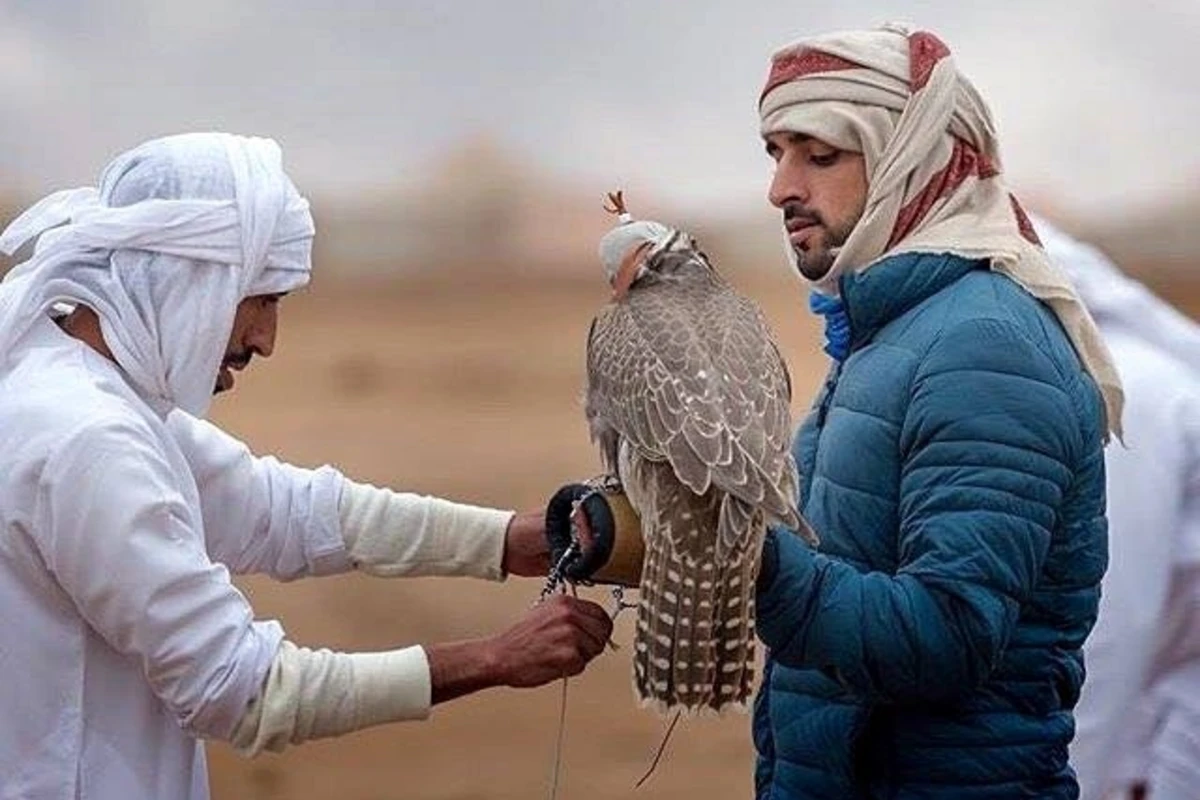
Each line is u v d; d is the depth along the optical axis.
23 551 6.60
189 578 6.59
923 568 6.45
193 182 6.75
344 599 25.17
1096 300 9.07
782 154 7.07
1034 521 6.48
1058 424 6.54
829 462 6.82
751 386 6.43
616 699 20.98
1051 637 6.81
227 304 6.75
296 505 7.75
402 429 36.97
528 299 51.94
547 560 7.87
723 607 6.21
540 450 35.59
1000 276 6.78
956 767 6.80
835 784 6.95
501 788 18.58
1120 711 8.64
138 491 6.54
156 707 6.89
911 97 6.84
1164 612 8.78
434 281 53.34
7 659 6.64
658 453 6.34
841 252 6.93
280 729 6.67
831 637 6.41
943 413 6.52
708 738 20.06
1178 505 8.70
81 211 6.83
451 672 6.80
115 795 6.79
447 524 7.84
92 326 6.80
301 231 6.95
